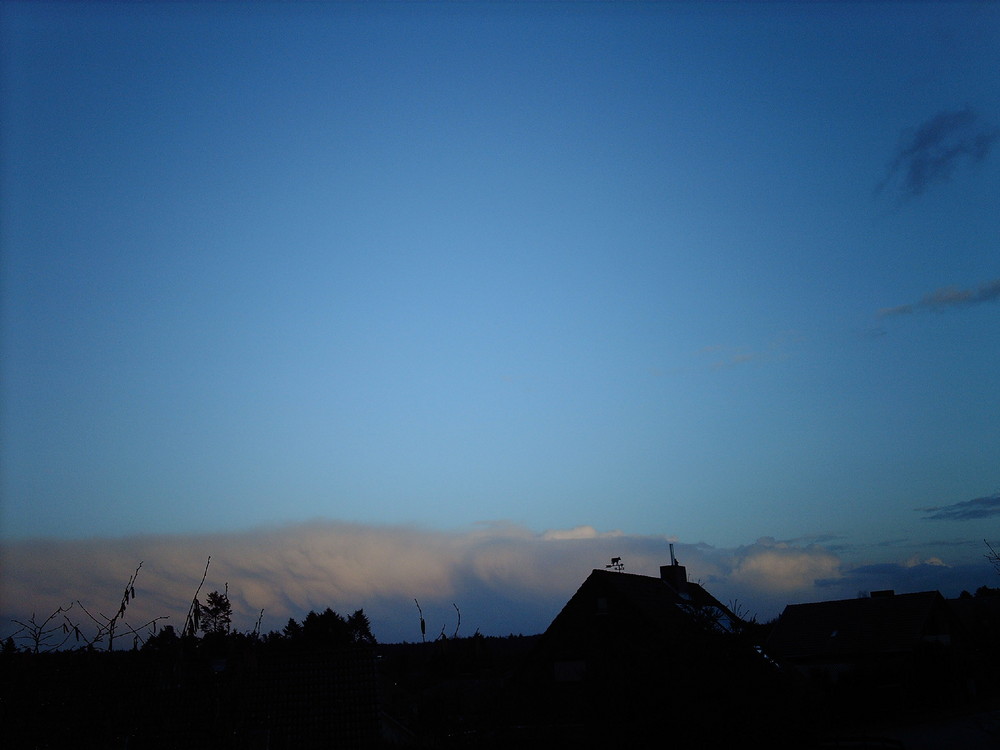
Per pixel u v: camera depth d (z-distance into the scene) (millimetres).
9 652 12078
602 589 35438
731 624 17281
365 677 28828
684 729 15859
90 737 12156
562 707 32562
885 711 39062
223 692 14906
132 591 12445
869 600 53125
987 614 60062
